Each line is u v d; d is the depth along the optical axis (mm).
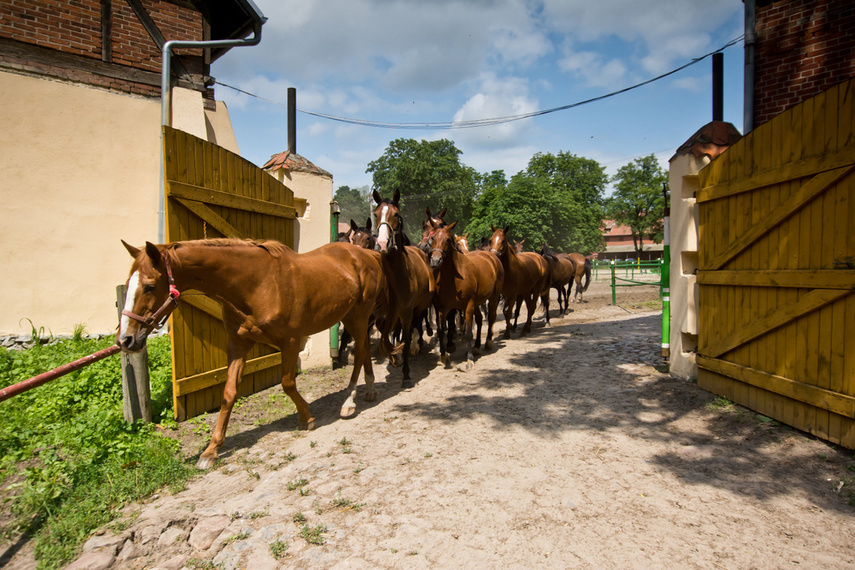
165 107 6906
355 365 4805
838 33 5367
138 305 3156
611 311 12750
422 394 5398
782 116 3826
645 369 6062
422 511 2859
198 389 4516
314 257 4488
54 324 6309
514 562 2371
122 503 3010
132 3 7055
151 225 7137
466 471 3389
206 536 2643
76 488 3115
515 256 8516
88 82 6684
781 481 3090
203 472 3498
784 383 3781
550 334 9211
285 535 2641
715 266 4715
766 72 5973
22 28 6172
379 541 2568
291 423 4531
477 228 39031
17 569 2443
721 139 5215
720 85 5695
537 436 4039
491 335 7812
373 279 5078
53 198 6355
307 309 4152
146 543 2613
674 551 2428
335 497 3039
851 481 2965
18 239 6102
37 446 3525
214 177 4688
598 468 3408
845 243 3258
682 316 5391
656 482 3178
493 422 4395
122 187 6914
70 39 6535
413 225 49531
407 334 5840
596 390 5316
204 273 3523
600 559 2377
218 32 9062
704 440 3830
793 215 3721
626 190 49562
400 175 49438
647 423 4273
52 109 6387
